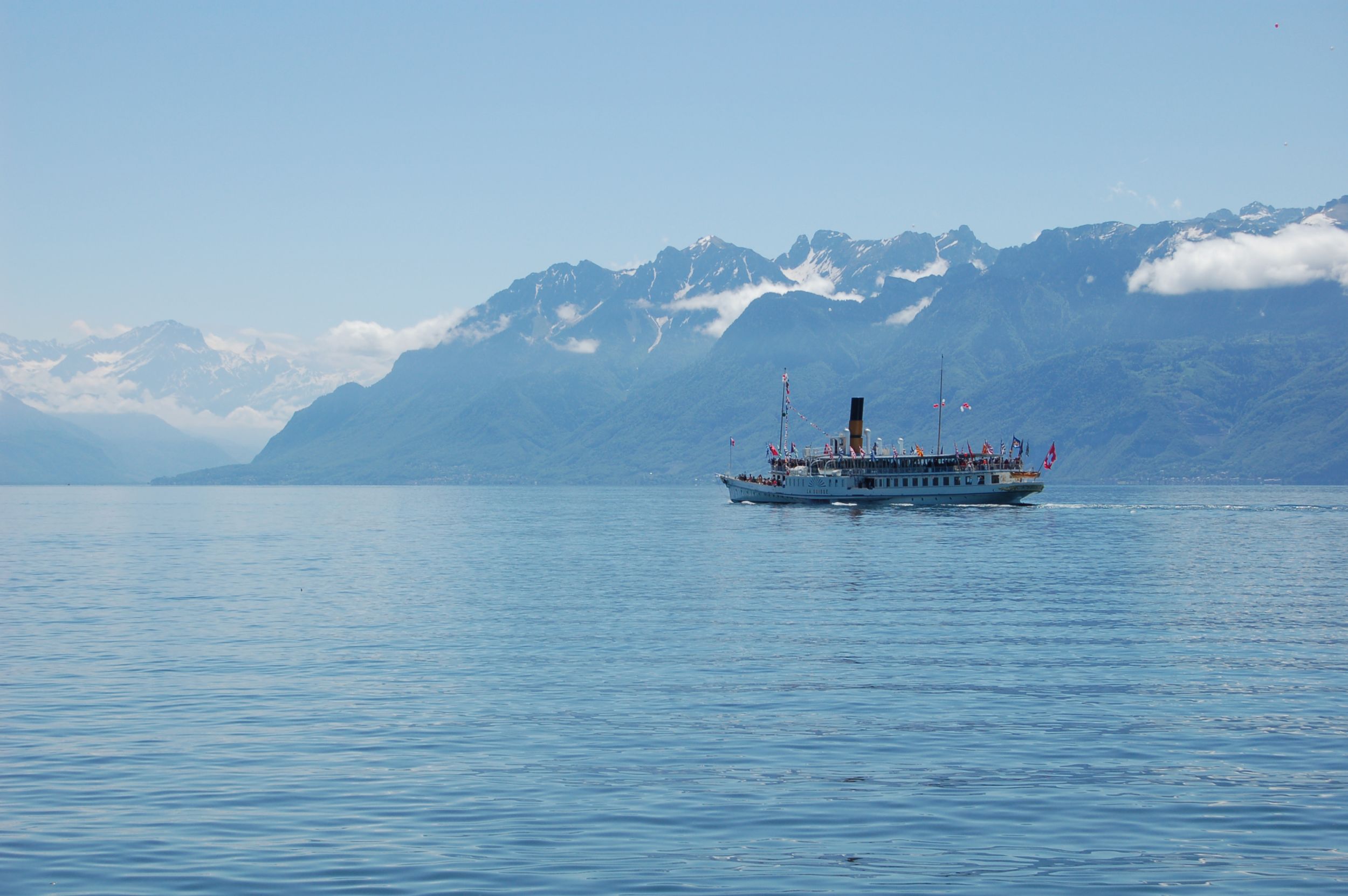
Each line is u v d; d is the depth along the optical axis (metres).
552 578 122.19
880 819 40.12
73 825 39.50
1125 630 82.12
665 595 105.62
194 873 35.47
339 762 46.94
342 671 66.56
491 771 45.69
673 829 39.19
